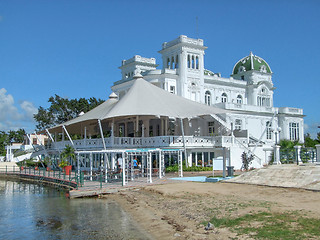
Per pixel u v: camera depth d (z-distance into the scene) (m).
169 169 33.84
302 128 62.59
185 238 11.96
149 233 13.33
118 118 39.56
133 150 26.25
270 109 57.91
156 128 46.75
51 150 48.09
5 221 17.05
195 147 36.59
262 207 14.55
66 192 27.83
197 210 15.58
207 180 25.84
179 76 51.88
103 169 32.16
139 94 37.06
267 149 38.66
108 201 21.05
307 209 13.63
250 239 10.59
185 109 36.09
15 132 110.75
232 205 15.62
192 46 52.94
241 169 35.16
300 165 24.55
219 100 59.69
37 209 20.17
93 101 87.88
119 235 13.45
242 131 43.50
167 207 17.20
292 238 10.13
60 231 14.62
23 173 43.81
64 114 82.19
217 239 11.20
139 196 21.20
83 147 39.72
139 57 62.69
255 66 66.62
